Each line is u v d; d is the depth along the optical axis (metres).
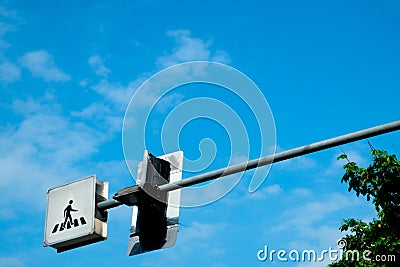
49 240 6.78
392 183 9.56
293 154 6.10
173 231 6.51
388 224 9.84
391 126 5.76
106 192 6.98
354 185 9.85
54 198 6.96
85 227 6.64
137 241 6.66
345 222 10.66
